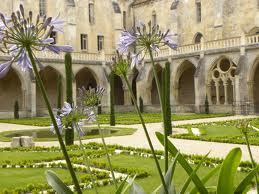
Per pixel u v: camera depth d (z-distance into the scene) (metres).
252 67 45.62
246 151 17.94
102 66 57.97
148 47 4.27
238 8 52.19
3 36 3.19
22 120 44.31
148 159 16.56
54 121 3.30
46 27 3.30
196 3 57.97
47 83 58.28
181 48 53.47
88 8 62.62
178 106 53.44
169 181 3.92
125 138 24.78
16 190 11.14
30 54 3.24
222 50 48.28
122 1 67.88
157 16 63.78
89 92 5.38
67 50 3.38
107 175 12.99
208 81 50.25
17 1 55.28
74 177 3.27
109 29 65.06
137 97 57.25
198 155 16.47
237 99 45.72
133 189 4.20
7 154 18.95
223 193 3.96
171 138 24.28
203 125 32.56
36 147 20.78
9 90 55.78
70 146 20.94
